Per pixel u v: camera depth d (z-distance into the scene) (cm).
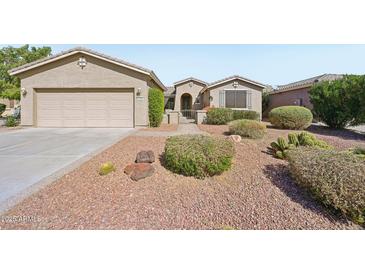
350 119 1439
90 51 1472
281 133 1213
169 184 514
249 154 720
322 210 429
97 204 425
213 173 551
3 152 829
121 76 1513
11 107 3122
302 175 483
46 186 494
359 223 396
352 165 459
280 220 402
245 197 472
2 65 2412
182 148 558
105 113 1538
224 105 2170
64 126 1545
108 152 761
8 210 396
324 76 2011
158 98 1584
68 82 1519
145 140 990
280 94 2488
